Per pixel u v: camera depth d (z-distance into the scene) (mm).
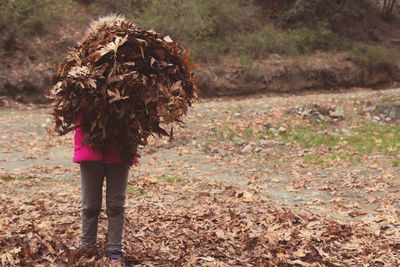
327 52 18328
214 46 16219
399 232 3854
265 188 5902
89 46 2625
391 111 11180
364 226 4086
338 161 7555
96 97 2475
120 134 2596
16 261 2783
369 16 22062
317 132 9898
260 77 15586
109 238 2807
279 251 3225
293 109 11023
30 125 9781
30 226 3451
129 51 2635
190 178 6402
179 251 3182
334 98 12164
